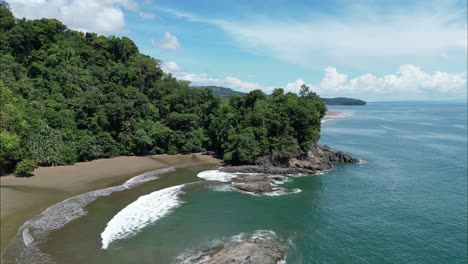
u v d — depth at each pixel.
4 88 79.12
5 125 70.62
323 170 88.38
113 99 96.00
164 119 109.81
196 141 103.31
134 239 45.62
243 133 92.56
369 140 146.00
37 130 78.88
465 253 45.31
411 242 48.06
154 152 98.31
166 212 55.88
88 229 47.84
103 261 39.66
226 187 70.75
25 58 105.62
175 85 121.69
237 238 47.22
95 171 77.00
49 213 52.41
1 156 67.25
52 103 91.44
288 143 90.00
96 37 133.50
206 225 51.38
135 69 121.62
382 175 84.88
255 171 84.81
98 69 115.62
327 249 45.25
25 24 107.62
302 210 59.16
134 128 95.94
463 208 61.78
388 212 59.25
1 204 53.50
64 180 68.75
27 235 44.75
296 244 46.34
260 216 55.78
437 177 83.50
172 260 40.59
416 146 130.50
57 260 39.16
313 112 95.81
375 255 44.25
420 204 63.72
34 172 71.81
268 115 95.75
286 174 84.06
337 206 61.75
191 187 70.12
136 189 67.31
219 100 114.25
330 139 148.38
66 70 106.88
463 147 129.00
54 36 117.50
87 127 90.94
